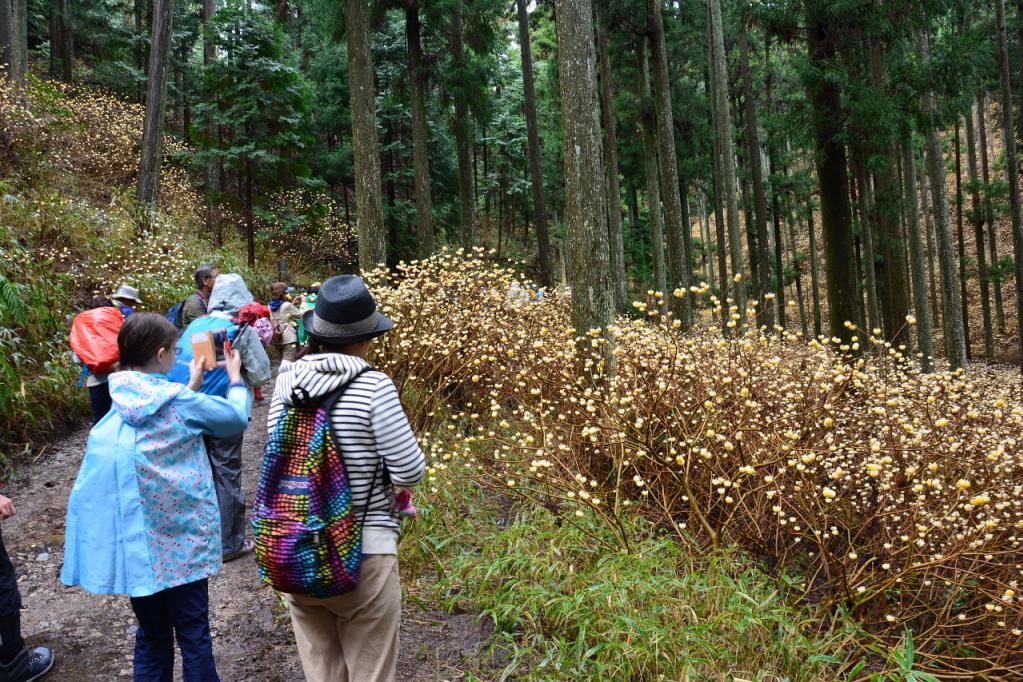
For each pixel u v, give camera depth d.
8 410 6.66
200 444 2.67
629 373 4.79
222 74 14.32
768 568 4.32
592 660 3.18
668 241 16.84
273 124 15.04
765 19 11.26
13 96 12.64
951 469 4.09
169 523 2.53
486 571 3.92
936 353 27.03
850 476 4.25
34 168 11.59
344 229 21.39
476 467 5.12
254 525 2.15
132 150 16.48
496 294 7.29
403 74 21.31
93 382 5.33
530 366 5.86
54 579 4.43
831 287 11.19
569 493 4.00
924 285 15.94
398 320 6.59
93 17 23.72
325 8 15.61
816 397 4.71
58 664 3.46
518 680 3.12
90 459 2.54
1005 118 14.73
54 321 7.96
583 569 3.94
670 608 3.38
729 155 17.42
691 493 4.20
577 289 5.52
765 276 18.20
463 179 19.38
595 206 5.52
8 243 8.77
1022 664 3.47
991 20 14.90
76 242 10.03
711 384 4.55
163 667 2.69
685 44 24.25
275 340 9.12
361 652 2.23
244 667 3.35
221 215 16.36
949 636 3.72
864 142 11.09
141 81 24.11
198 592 2.65
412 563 4.15
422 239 16.83
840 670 3.13
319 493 2.11
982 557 3.79
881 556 4.20
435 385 6.67
